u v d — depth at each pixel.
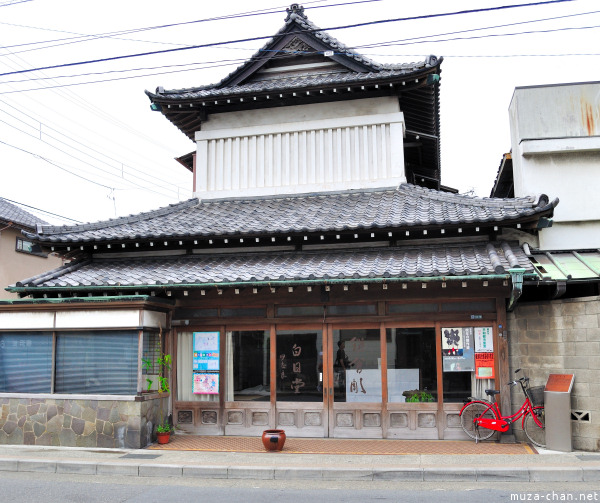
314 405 11.91
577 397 10.48
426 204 12.99
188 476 9.27
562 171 13.24
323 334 12.02
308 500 7.61
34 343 12.07
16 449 11.09
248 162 15.52
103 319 11.60
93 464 9.60
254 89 14.80
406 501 7.50
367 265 11.45
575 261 12.02
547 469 8.66
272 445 10.50
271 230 12.16
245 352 12.38
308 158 15.11
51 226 13.24
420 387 11.51
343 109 15.16
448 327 11.53
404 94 14.96
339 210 13.29
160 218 14.38
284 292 12.07
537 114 13.44
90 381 11.68
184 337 12.74
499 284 10.73
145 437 11.30
